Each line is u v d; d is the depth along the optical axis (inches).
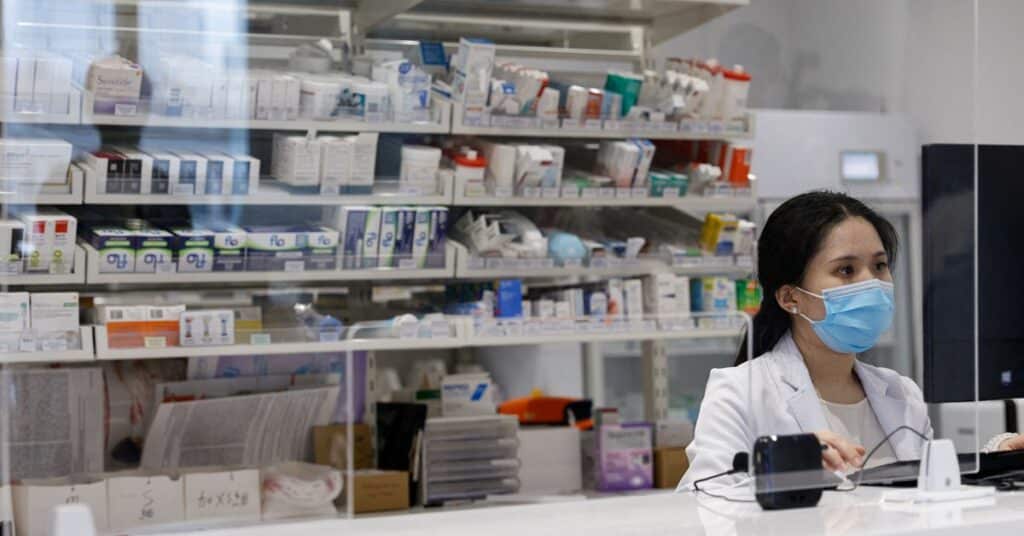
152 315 113.0
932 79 112.0
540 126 145.6
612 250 150.6
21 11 110.7
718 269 155.9
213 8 122.3
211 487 104.9
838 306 90.3
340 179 130.5
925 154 94.5
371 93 132.6
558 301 146.6
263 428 112.7
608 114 150.3
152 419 108.1
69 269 112.3
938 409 94.3
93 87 113.6
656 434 160.2
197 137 122.0
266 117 124.9
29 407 101.7
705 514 73.4
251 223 125.2
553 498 145.9
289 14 129.1
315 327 122.7
